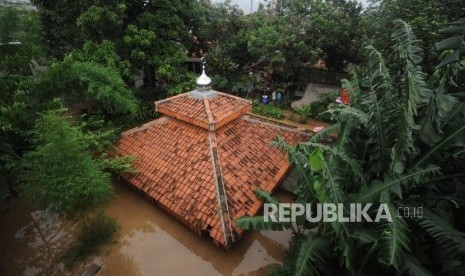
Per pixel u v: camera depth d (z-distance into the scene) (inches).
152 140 330.3
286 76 630.5
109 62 419.2
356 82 244.8
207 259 253.3
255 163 298.8
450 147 164.6
